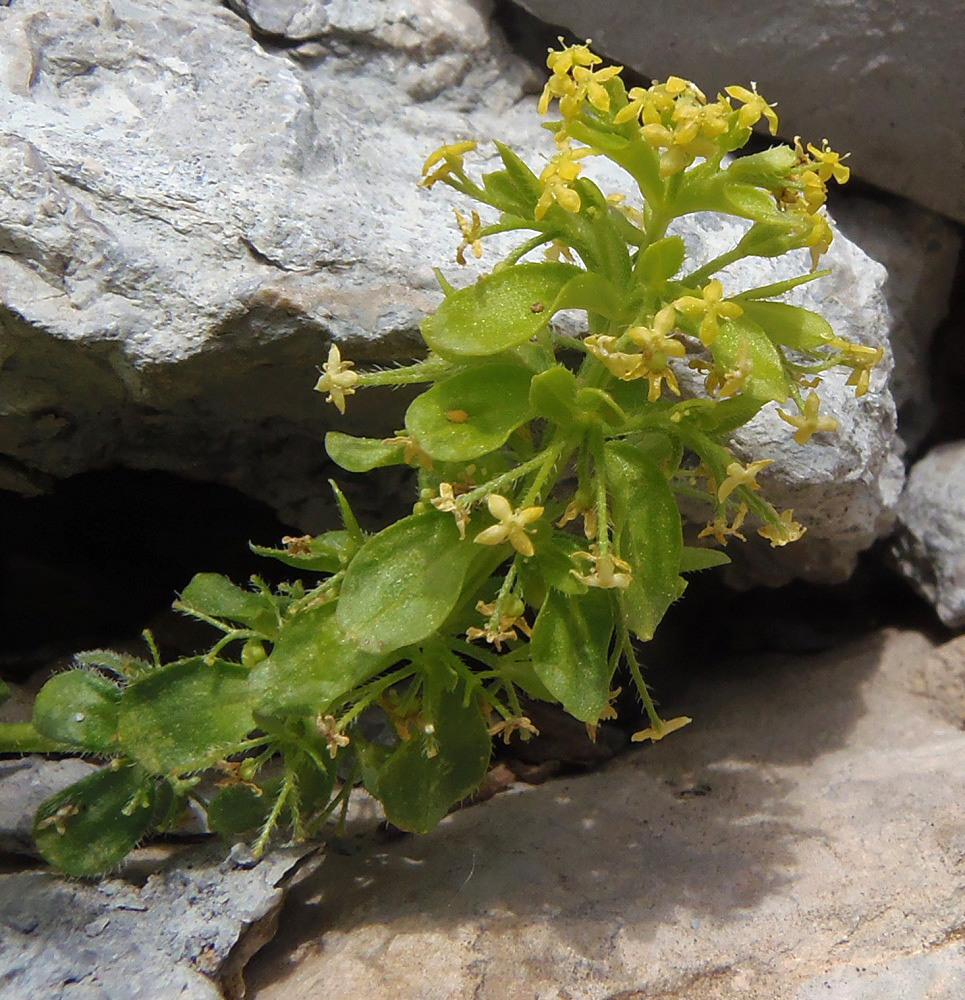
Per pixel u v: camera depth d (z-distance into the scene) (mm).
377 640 96
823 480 122
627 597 97
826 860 112
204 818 116
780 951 104
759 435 120
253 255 112
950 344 156
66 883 106
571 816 120
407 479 130
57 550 143
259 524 142
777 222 94
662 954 104
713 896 108
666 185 97
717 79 134
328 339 112
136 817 106
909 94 131
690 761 130
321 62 130
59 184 110
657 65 134
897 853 111
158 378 113
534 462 96
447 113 131
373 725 128
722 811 120
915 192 140
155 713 104
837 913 106
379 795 106
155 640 143
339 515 133
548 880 111
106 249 110
